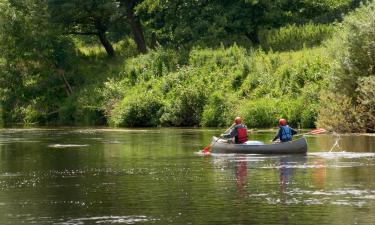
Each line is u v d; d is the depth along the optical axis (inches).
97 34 4453.7
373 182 1451.8
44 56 4210.1
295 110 3085.6
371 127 2731.3
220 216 1146.0
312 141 2440.9
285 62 3486.7
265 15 3988.7
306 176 1557.6
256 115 3174.2
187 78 3666.3
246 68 3545.8
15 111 4220.0
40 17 4180.6
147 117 3582.7
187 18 4121.6
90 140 2669.8
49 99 4180.6
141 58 4028.1
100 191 1405.0
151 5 4124.0
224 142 2094.0
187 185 1460.4
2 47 4188.0
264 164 1804.9
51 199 1322.6
